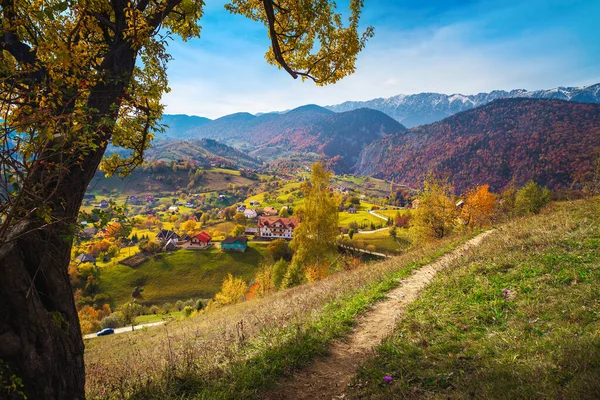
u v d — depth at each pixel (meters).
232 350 7.40
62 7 3.41
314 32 8.23
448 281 10.23
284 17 8.27
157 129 4.67
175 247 95.62
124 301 70.50
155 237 111.25
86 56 4.07
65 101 3.81
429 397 4.69
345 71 8.71
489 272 9.88
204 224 155.75
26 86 3.44
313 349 7.08
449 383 4.99
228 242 93.69
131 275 78.81
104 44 4.72
